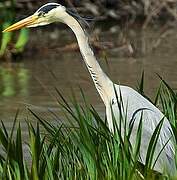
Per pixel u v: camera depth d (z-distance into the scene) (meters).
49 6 9.91
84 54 9.59
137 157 8.20
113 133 8.62
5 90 16.09
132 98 9.38
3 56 20.31
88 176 8.16
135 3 26.92
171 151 8.88
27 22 10.15
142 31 24.75
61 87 16.33
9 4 20.92
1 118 13.63
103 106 14.46
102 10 26.34
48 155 8.44
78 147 8.62
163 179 8.41
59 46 21.73
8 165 8.09
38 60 20.16
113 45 21.69
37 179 7.76
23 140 11.97
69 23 9.67
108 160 8.22
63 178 8.31
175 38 23.45
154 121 9.16
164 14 27.08
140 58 20.09
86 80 17.09
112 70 18.19
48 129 9.03
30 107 14.45
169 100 9.95
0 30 20.39
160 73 17.70
